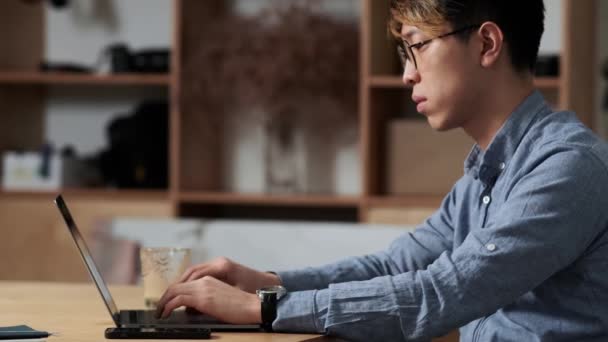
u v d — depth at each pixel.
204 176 4.07
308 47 3.79
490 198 1.78
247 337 1.58
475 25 1.73
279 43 3.81
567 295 1.67
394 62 3.98
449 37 1.74
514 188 1.68
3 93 4.25
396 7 1.79
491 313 1.61
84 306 1.94
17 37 4.30
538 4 1.78
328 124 4.04
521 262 1.59
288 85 3.84
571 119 1.75
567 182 1.62
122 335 1.55
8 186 3.99
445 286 1.60
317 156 4.08
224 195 3.84
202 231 3.66
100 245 3.74
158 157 4.02
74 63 4.25
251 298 1.68
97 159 4.15
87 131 4.27
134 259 3.68
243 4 4.12
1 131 4.25
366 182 3.68
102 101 4.25
